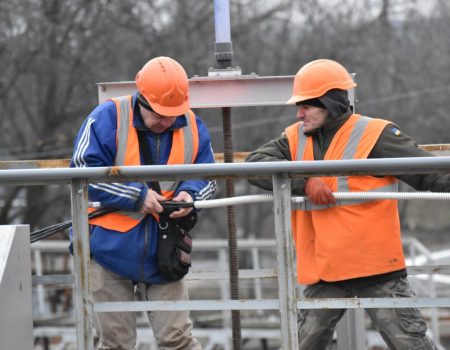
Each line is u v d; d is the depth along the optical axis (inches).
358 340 542.9
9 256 383.6
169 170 370.6
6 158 1978.3
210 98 550.0
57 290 1414.9
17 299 388.8
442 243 2938.0
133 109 437.1
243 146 2258.9
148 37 1964.8
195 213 442.9
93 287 437.1
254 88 549.3
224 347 1202.6
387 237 431.8
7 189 1941.4
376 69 2260.1
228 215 520.1
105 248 430.3
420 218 3014.3
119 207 420.8
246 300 378.3
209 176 371.2
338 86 440.8
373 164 362.6
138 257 431.2
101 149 428.1
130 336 442.0
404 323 431.8
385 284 434.6
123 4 1929.1
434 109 2257.6
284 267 373.7
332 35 2269.9
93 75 1948.8
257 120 2257.6
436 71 2267.5
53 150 1934.1
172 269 431.5
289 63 2251.5
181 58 1963.6
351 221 431.2
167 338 440.5
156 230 433.4
